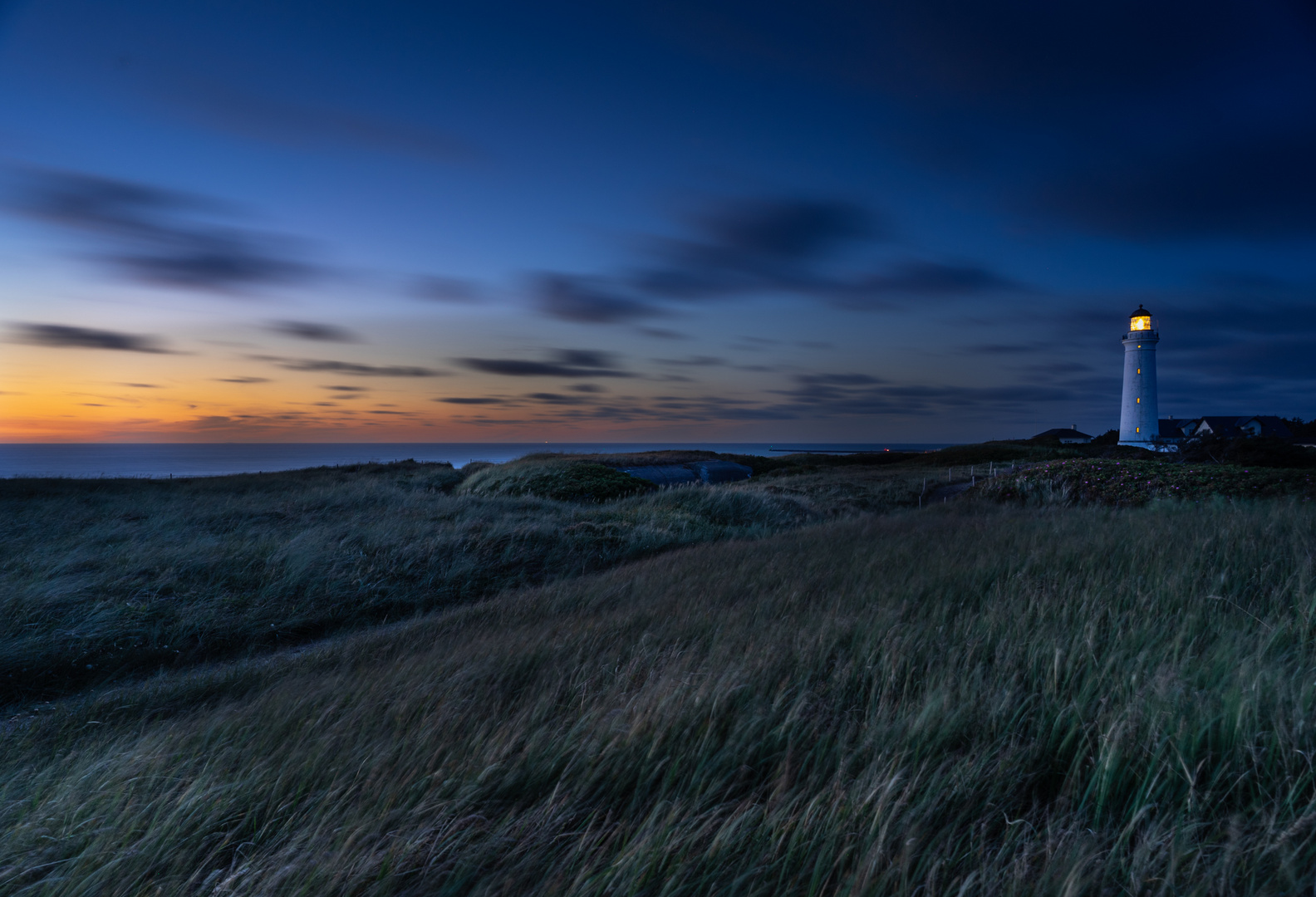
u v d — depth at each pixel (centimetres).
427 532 1230
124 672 650
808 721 268
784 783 218
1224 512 924
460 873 190
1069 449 4769
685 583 739
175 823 230
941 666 317
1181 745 212
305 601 871
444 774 250
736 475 3503
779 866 183
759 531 1534
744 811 205
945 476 3366
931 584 534
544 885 182
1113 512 1043
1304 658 286
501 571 1087
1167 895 159
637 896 173
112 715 463
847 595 544
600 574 1020
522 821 210
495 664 432
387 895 185
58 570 859
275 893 186
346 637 782
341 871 188
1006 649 331
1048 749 234
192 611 785
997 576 538
